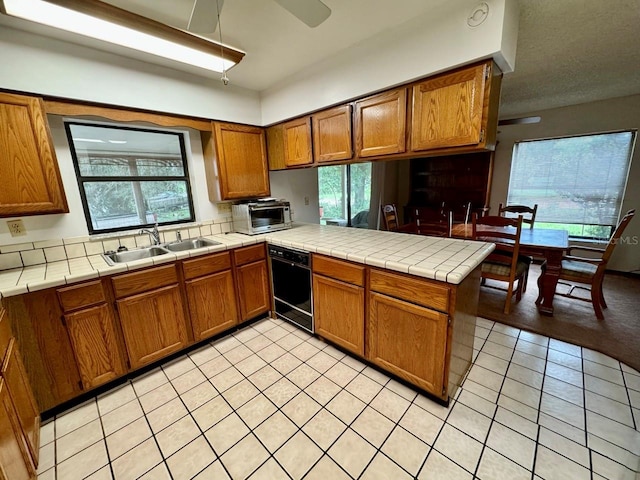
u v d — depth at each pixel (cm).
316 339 236
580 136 385
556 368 191
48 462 136
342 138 225
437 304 148
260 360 210
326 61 220
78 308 166
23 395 137
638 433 140
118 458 137
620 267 378
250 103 279
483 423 149
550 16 171
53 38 171
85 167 212
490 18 143
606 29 187
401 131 190
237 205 275
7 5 130
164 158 253
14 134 161
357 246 205
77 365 168
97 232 220
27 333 150
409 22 171
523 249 271
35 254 189
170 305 204
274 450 138
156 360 202
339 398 170
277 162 291
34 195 170
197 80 238
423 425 150
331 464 130
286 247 235
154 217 247
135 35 159
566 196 405
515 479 121
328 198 482
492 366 194
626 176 362
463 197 498
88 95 186
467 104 161
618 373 185
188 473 129
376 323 180
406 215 548
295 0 112
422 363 161
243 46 196
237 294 244
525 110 405
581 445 135
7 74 158
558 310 274
